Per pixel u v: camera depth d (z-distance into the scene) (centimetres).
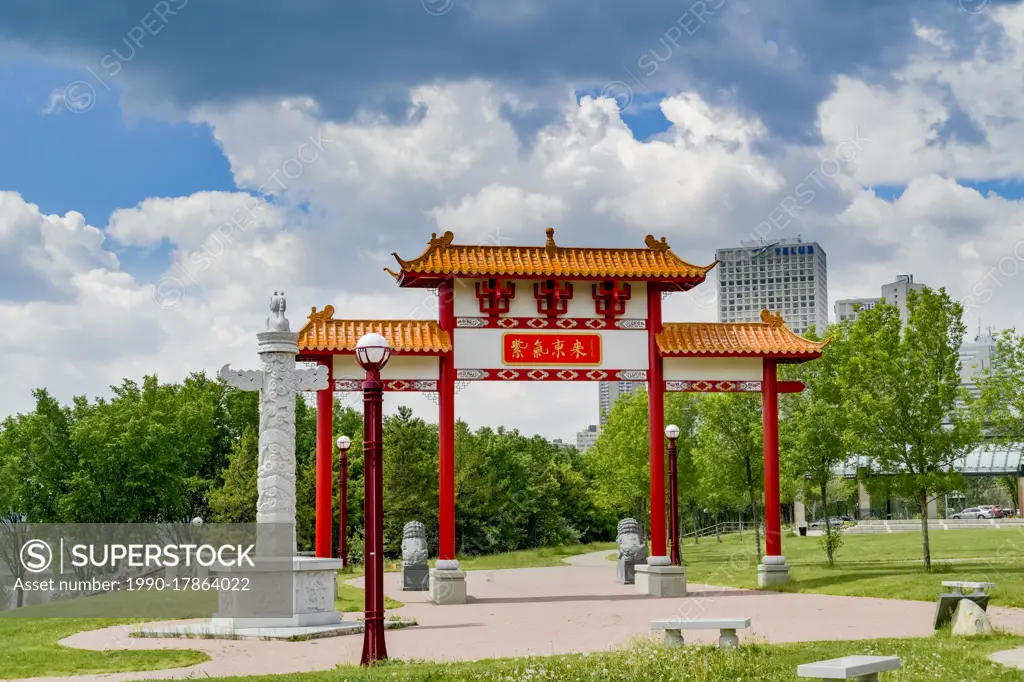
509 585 3647
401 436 6569
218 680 1470
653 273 2997
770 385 3136
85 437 5534
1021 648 1636
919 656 1547
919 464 3117
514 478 7819
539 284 2995
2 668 1652
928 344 3156
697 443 4934
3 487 5622
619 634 2070
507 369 2981
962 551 3997
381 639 1652
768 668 1452
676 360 3094
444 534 2931
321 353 2895
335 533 6162
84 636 2073
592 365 3025
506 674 1448
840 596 2772
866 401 3122
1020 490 7950
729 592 3048
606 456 5531
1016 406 3106
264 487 2228
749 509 7069
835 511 8544
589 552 6556
